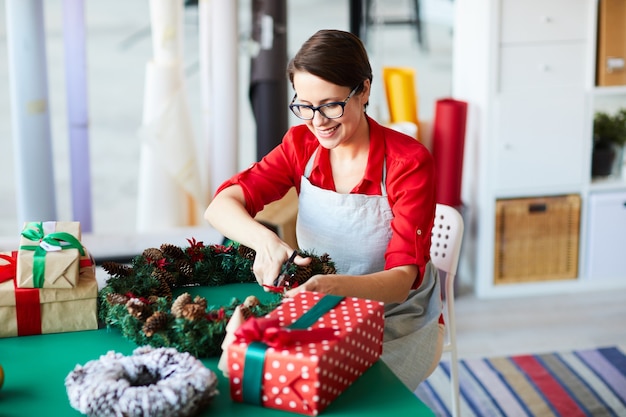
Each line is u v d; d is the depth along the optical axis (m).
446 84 6.06
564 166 4.33
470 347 3.83
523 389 3.44
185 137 3.96
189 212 4.25
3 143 5.60
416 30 6.14
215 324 1.78
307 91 1.99
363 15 4.43
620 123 4.49
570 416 3.24
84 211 4.06
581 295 4.42
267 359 1.56
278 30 4.00
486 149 4.24
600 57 4.24
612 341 3.88
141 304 1.84
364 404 1.61
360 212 2.19
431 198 2.14
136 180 5.58
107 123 5.90
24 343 1.90
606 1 4.18
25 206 3.89
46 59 3.79
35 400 1.64
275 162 2.32
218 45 3.93
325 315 1.70
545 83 4.23
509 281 4.41
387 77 4.27
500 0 4.10
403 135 2.20
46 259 1.91
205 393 1.54
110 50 6.19
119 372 1.57
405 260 2.07
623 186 4.45
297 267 2.04
